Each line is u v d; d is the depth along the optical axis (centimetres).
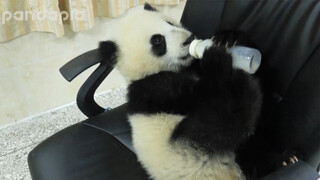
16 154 147
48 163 85
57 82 158
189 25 95
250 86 67
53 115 165
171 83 75
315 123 66
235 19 85
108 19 148
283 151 74
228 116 65
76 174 84
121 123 97
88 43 153
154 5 153
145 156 76
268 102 78
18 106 156
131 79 83
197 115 68
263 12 79
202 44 77
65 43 147
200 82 71
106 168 86
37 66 148
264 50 78
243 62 71
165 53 81
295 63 71
